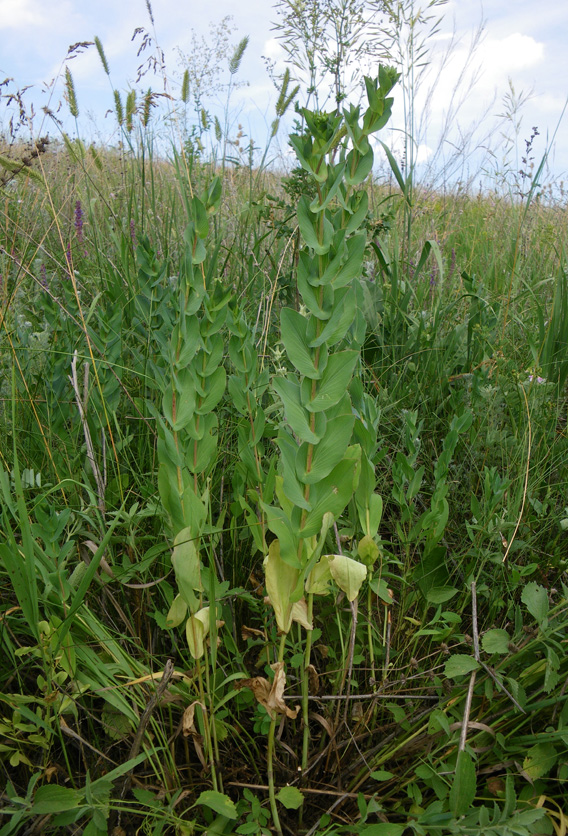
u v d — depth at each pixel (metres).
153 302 2.12
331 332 0.89
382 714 1.42
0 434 1.82
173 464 1.12
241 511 1.52
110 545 1.53
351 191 1.02
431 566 1.49
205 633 1.14
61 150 3.80
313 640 1.38
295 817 1.25
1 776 1.27
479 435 2.19
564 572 1.69
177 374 1.08
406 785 1.25
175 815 1.21
